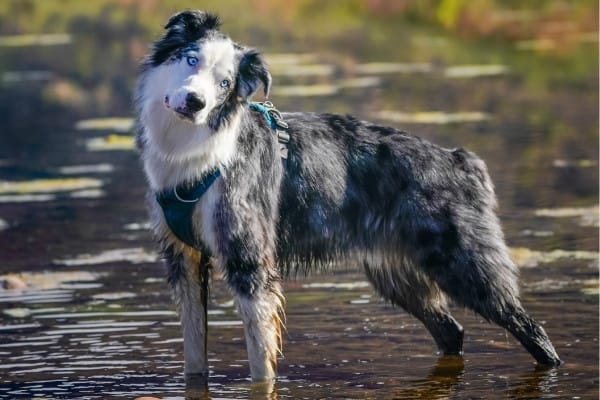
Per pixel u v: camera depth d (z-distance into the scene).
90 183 21.45
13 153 24.97
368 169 11.81
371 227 11.86
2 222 18.39
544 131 26.12
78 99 33.12
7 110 31.39
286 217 11.48
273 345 11.11
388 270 12.12
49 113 30.77
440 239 11.77
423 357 11.88
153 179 11.05
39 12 59.16
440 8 51.62
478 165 12.20
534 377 11.24
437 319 12.09
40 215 18.88
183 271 11.45
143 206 19.47
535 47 43.19
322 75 35.66
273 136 11.40
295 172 11.48
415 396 10.71
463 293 11.84
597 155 23.17
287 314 13.29
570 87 33.06
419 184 11.83
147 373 11.45
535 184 20.50
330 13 55.72
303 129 11.67
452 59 40.12
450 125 26.88
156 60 10.86
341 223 11.75
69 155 24.53
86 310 13.52
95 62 40.84
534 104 30.14
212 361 11.80
